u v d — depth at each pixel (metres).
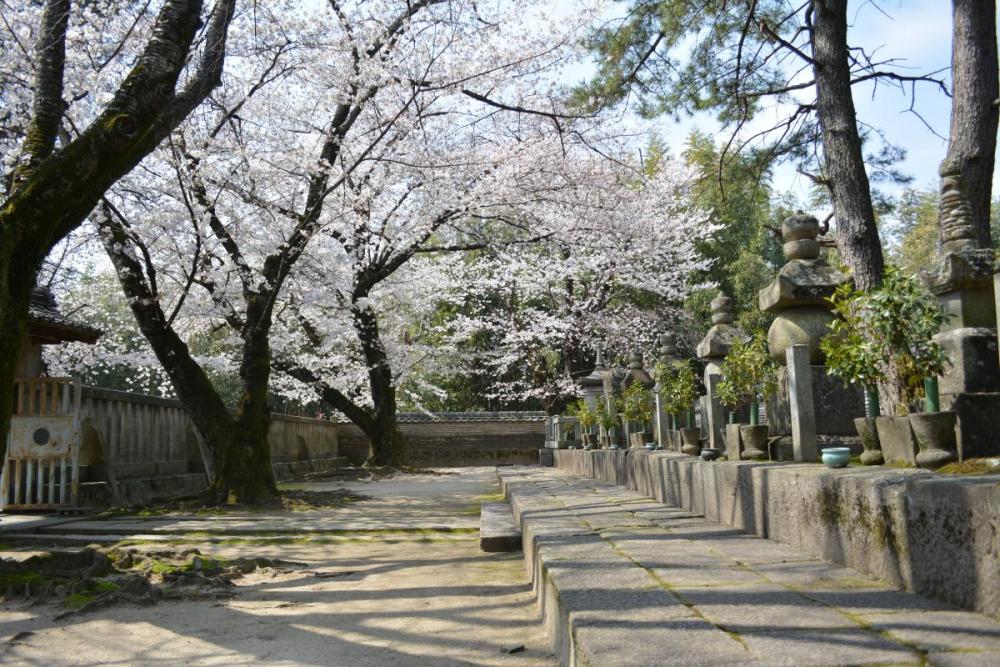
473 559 6.16
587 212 16.91
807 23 10.89
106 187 5.85
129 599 4.53
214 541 7.40
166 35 6.07
